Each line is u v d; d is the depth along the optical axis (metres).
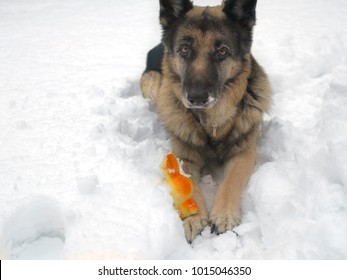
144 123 1.63
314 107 1.65
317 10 2.24
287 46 1.91
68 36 2.19
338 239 1.23
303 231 1.26
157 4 2.69
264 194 1.33
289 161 1.41
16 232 1.34
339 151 1.33
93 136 1.49
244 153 1.50
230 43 1.45
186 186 1.36
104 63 1.91
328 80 1.75
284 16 2.18
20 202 1.33
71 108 1.63
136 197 1.32
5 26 2.41
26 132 1.54
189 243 1.31
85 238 1.26
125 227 1.27
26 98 1.69
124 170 1.39
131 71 1.85
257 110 1.51
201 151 1.52
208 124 1.48
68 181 1.38
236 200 1.37
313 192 1.32
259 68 1.56
